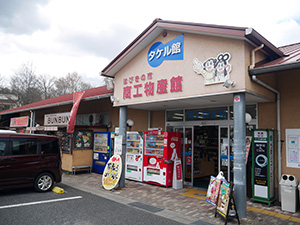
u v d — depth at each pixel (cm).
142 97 682
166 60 627
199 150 867
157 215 494
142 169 809
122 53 706
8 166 600
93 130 995
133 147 854
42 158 659
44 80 3036
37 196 619
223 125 723
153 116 934
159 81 637
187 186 769
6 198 595
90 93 1023
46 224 429
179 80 591
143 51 691
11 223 429
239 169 482
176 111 856
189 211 521
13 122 1358
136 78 703
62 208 524
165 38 634
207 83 535
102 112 1070
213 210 530
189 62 575
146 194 659
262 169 584
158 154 768
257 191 588
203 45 551
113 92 812
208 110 766
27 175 629
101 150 954
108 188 698
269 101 626
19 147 629
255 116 661
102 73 766
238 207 480
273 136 610
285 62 468
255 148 600
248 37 468
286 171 591
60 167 700
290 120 595
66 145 977
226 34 489
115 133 851
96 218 468
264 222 457
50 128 986
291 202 518
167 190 709
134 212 510
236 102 496
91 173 966
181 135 830
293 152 583
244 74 480
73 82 3394
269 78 583
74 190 696
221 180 495
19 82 2855
